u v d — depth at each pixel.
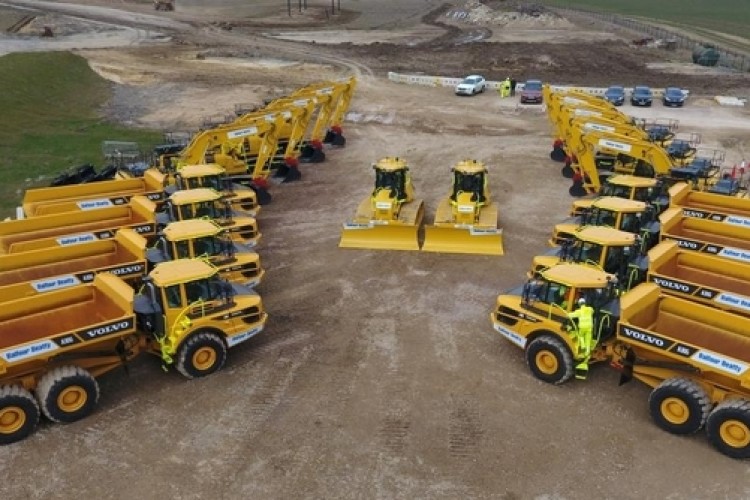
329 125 39.16
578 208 24.30
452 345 17.20
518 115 47.53
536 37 88.44
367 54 73.81
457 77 61.03
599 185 28.17
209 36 84.75
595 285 14.91
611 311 15.15
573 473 12.58
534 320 15.44
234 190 26.17
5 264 18.50
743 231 19.97
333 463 12.84
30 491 12.13
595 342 15.07
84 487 12.23
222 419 14.19
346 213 27.50
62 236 20.50
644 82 58.78
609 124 28.00
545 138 40.81
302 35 89.25
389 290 20.44
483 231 23.05
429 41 84.81
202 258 17.84
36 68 50.53
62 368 14.10
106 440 13.53
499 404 14.67
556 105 32.44
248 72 61.97
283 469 12.69
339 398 14.91
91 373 14.88
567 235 22.12
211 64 65.69
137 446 13.34
